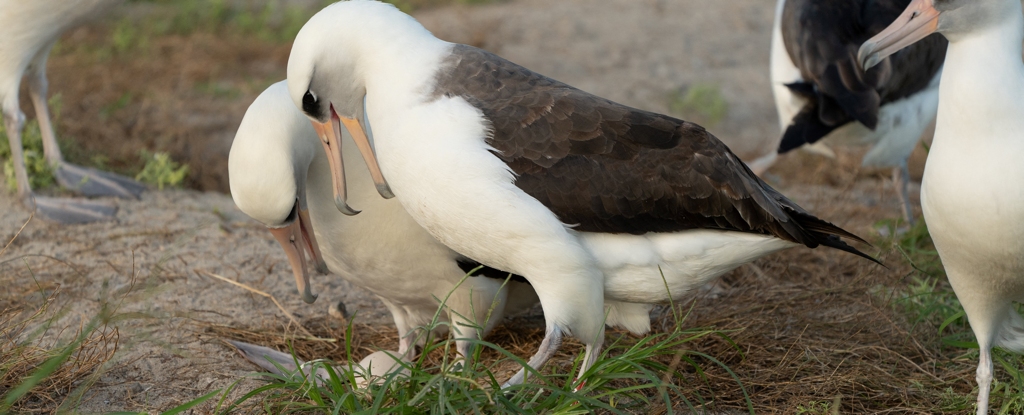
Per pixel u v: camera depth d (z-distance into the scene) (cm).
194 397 846
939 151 737
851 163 1587
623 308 887
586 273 789
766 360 930
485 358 960
